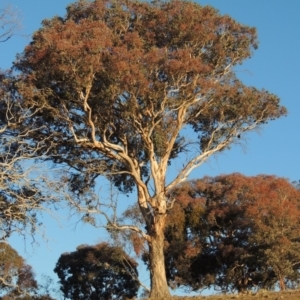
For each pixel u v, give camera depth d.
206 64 27.16
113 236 34.91
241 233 40.06
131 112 25.97
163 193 27.39
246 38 27.73
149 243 27.11
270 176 41.09
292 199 40.03
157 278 26.48
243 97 28.06
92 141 27.12
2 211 23.91
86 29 25.45
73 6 27.58
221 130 28.98
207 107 28.08
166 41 27.30
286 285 38.09
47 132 27.31
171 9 27.08
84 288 44.12
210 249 40.88
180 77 26.12
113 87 25.31
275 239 36.69
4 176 23.16
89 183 28.84
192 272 40.66
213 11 27.45
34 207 23.45
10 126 26.20
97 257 43.28
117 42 26.22
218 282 40.28
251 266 38.91
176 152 29.47
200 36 26.83
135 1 27.77
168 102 26.50
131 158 27.88
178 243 40.50
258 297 21.42
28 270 38.03
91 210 26.36
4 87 26.80
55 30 25.81
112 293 43.69
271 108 28.77
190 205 41.25
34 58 25.47
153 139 27.17
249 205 39.53
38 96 25.80
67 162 28.36
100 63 24.98
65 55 24.70
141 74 25.09
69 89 25.83
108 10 27.48
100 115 26.78
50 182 23.95
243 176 41.69
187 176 28.02
